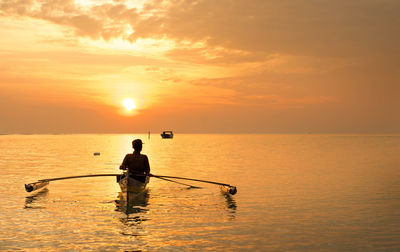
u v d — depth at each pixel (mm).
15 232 7539
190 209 10031
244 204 10773
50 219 8688
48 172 19562
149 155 37094
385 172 19609
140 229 7840
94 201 11156
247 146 64750
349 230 7867
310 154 37812
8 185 14469
